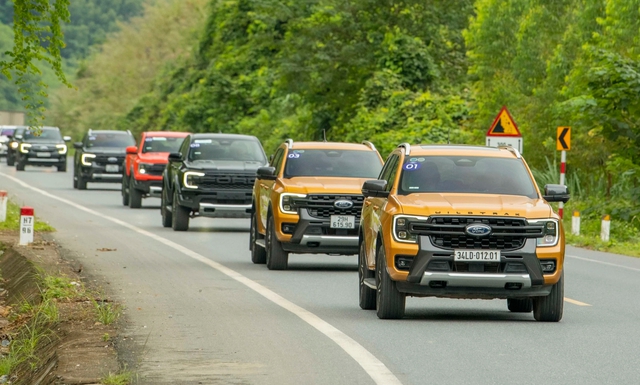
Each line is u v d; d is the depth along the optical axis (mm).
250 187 66312
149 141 89312
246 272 45469
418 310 34812
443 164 34312
